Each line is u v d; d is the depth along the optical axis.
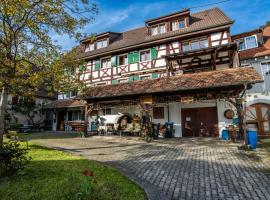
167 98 13.16
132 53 19.89
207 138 14.00
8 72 8.29
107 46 22.67
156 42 18.47
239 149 9.40
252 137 9.63
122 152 9.32
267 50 15.95
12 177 4.92
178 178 5.55
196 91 12.35
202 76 13.05
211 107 15.35
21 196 3.96
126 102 14.78
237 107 12.12
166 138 14.66
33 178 4.97
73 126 22.83
